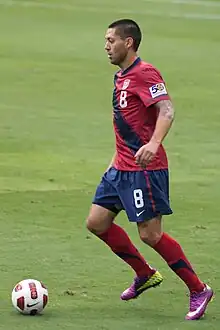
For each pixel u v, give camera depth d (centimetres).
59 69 8606
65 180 4488
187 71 8781
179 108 6762
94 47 10388
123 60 2480
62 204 3994
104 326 2423
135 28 2472
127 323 2458
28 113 6397
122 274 2975
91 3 16300
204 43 11181
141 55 9862
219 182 4525
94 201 2572
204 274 2998
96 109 6656
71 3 16125
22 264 3072
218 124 6184
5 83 7719
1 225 3616
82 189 4300
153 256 3219
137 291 2650
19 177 4525
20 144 5356
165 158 2497
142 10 15375
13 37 11125
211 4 16950
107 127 5972
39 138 5547
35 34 11512
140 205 2464
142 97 2431
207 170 4803
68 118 6253
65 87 7625
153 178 2461
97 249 3291
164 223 3709
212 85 7975
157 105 2422
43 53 9731
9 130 5769
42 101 6931
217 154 5231
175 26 13062
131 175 2473
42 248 3291
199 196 4216
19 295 2502
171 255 2498
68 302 2653
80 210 3897
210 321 2495
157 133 2389
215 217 3838
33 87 7569
